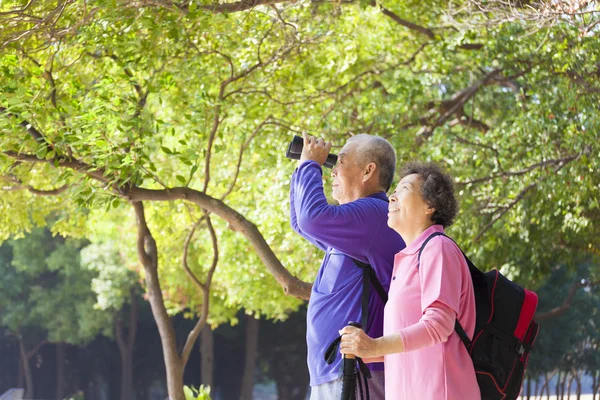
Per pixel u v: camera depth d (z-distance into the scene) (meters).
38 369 37.53
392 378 3.00
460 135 12.02
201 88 7.05
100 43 5.93
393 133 10.22
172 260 13.01
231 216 5.39
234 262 12.77
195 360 36.25
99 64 6.66
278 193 10.98
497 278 2.92
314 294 3.42
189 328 35.81
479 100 12.92
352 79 10.32
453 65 11.12
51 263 31.44
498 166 10.09
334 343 3.23
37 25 5.54
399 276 3.03
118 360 37.56
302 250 11.64
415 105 10.86
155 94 6.18
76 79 6.44
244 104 7.57
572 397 23.45
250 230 5.39
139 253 6.65
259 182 11.49
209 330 28.70
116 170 5.18
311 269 11.88
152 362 37.16
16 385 37.22
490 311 2.88
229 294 14.26
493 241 11.36
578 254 12.52
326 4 8.32
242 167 11.56
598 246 11.79
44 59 6.53
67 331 32.44
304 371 35.25
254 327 32.69
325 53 8.18
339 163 3.48
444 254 2.86
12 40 5.44
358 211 3.27
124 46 5.82
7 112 5.10
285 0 6.08
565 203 9.43
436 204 3.02
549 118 9.03
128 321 36.06
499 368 2.85
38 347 35.66
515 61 9.84
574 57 8.18
